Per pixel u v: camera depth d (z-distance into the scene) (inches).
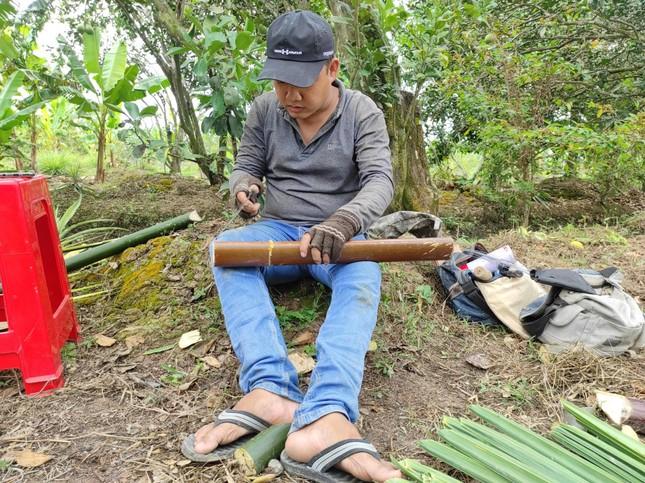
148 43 172.9
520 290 91.6
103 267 112.2
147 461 60.1
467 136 227.0
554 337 85.4
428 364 81.9
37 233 80.2
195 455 58.3
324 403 57.4
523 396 73.3
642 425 65.3
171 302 96.7
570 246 144.3
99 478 57.9
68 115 279.9
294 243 67.8
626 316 82.4
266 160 86.2
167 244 110.2
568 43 200.8
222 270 69.7
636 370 79.6
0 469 59.3
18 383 76.7
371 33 139.3
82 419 68.3
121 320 94.5
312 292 94.0
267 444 58.0
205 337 86.0
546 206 197.8
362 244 70.2
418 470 49.3
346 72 136.7
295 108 74.6
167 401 71.9
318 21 72.4
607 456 53.1
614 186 204.1
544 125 187.9
